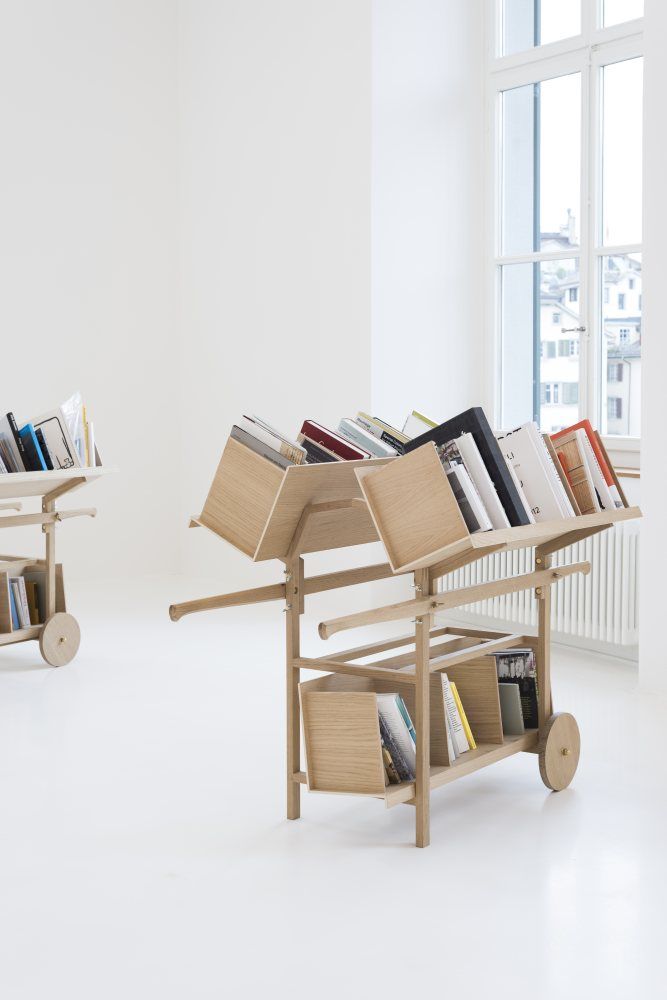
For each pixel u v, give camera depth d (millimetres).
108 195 7215
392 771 3053
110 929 2545
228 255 7105
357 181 6094
